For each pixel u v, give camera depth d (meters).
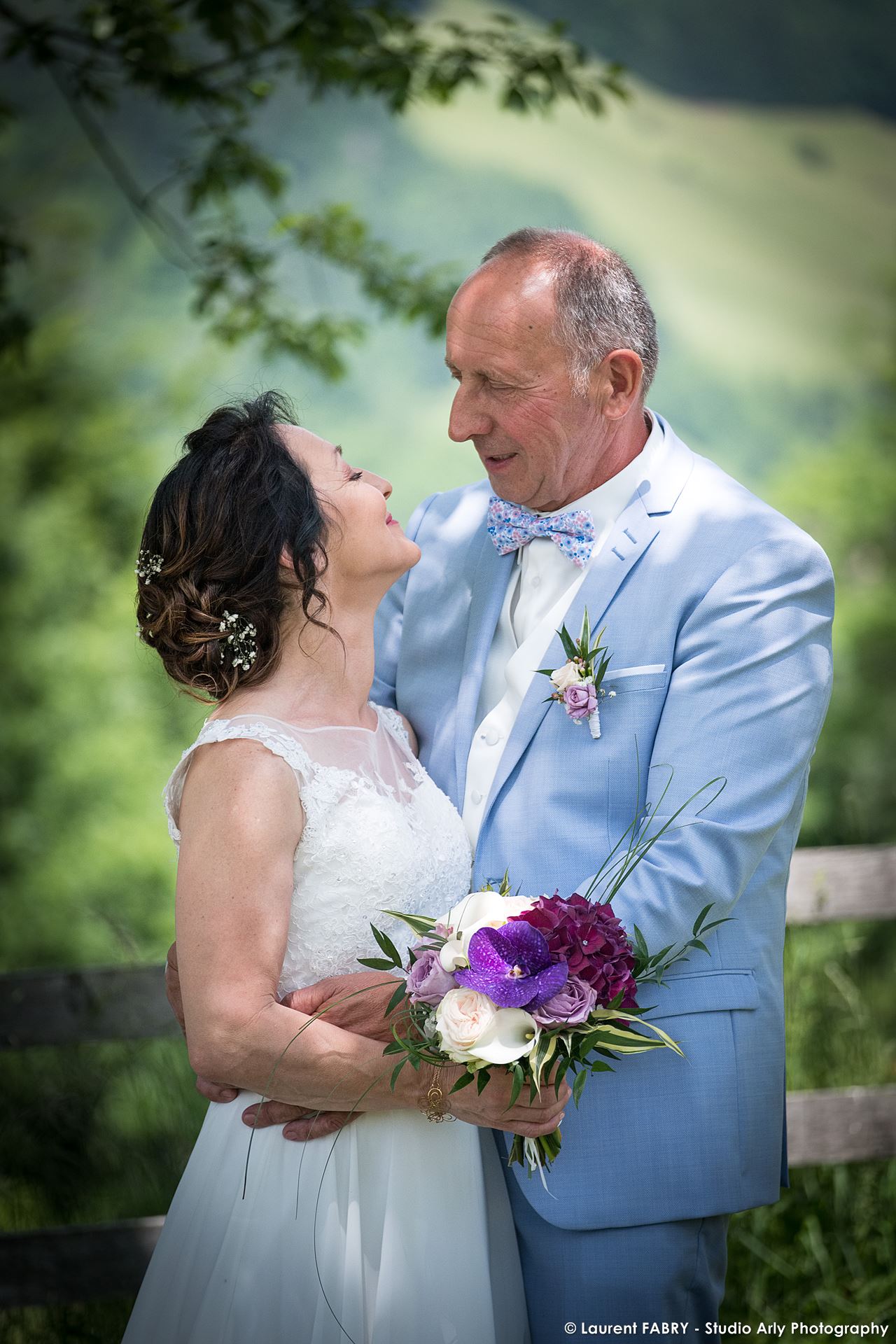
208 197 8.00
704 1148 3.16
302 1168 2.96
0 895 15.65
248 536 3.00
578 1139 3.16
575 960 2.60
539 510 3.54
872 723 17.30
